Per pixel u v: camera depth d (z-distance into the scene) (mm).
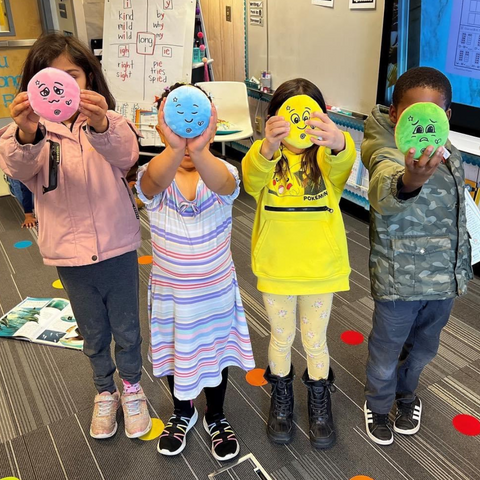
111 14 3682
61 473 1525
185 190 1286
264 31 3625
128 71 3660
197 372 1438
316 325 1487
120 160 1274
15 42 3811
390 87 2643
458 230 1348
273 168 1273
